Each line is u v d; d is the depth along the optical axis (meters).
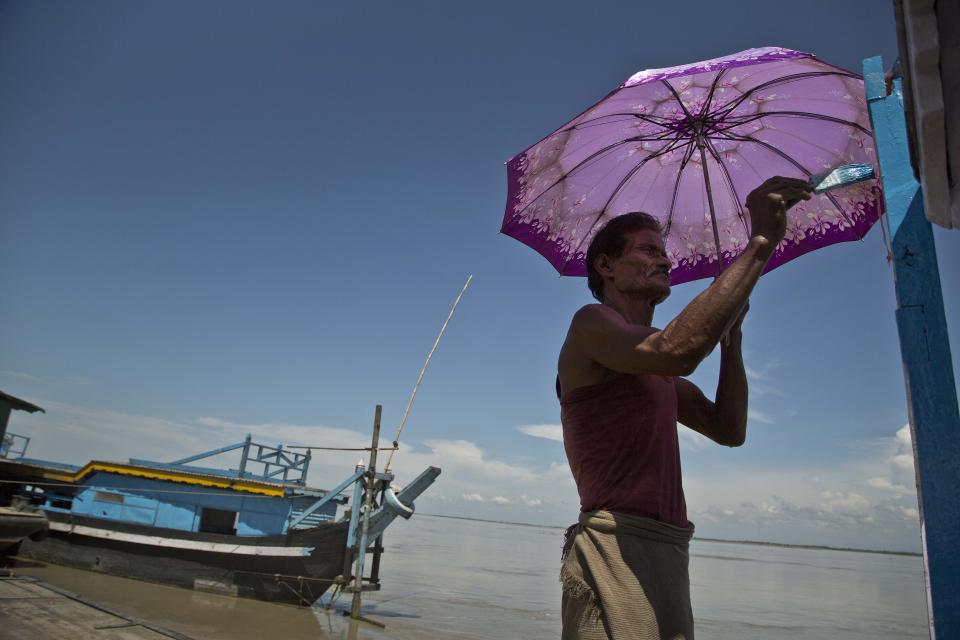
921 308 2.02
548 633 17.83
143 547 17.70
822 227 2.66
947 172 1.78
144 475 18.38
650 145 2.63
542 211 2.79
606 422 1.74
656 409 1.76
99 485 18.95
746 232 2.64
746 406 2.07
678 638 1.56
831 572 85.31
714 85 2.41
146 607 14.86
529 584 33.03
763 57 1.91
